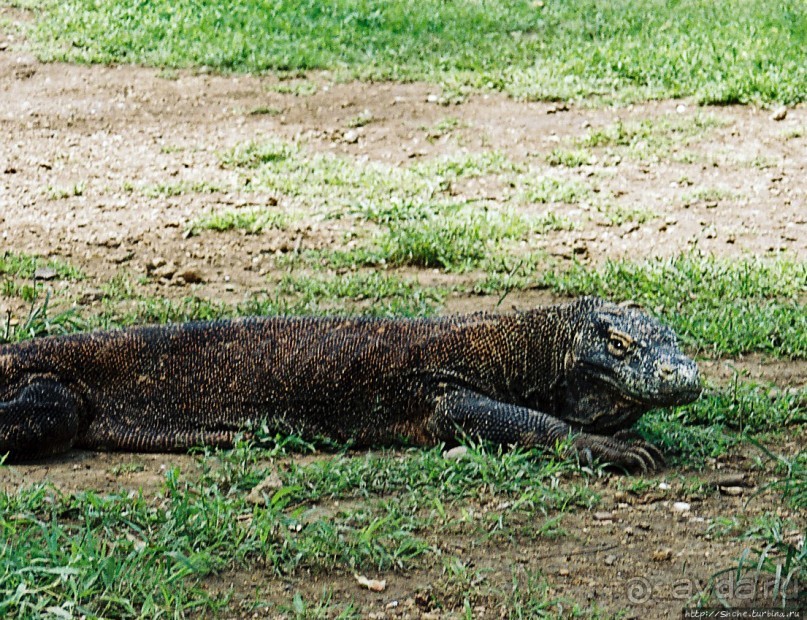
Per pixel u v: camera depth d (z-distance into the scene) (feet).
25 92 87.15
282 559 29.53
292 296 54.65
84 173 73.51
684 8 105.40
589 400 37.17
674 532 31.91
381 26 101.40
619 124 80.74
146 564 27.99
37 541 28.94
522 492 33.78
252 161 75.56
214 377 38.47
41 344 38.32
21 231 63.52
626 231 64.54
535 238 63.21
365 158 76.64
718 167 74.79
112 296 54.03
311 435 38.32
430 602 27.94
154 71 91.66
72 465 36.63
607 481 35.17
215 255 60.54
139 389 38.32
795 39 95.20
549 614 27.25
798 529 31.83
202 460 36.17
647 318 36.91
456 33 100.01
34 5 103.55
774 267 58.08
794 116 82.84
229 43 95.91
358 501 33.40
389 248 59.88
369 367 38.24
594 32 99.71
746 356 47.42
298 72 92.12
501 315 38.88
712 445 37.68
